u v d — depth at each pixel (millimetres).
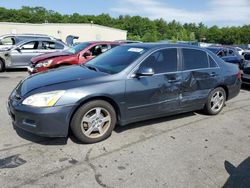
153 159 3959
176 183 3416
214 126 5395
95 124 4328
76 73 4605
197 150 4312
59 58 9164
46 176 3445
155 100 4855
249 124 5621
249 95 8453
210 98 5832
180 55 5270
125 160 3898
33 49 12273
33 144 4270
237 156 4184
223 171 3744
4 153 3969
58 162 3773
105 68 4809
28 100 3959
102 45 9930
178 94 5184
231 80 6133
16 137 4492
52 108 3904
